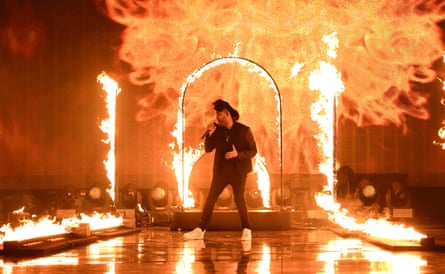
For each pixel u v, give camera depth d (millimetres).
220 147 8328
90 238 7844
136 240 8305
